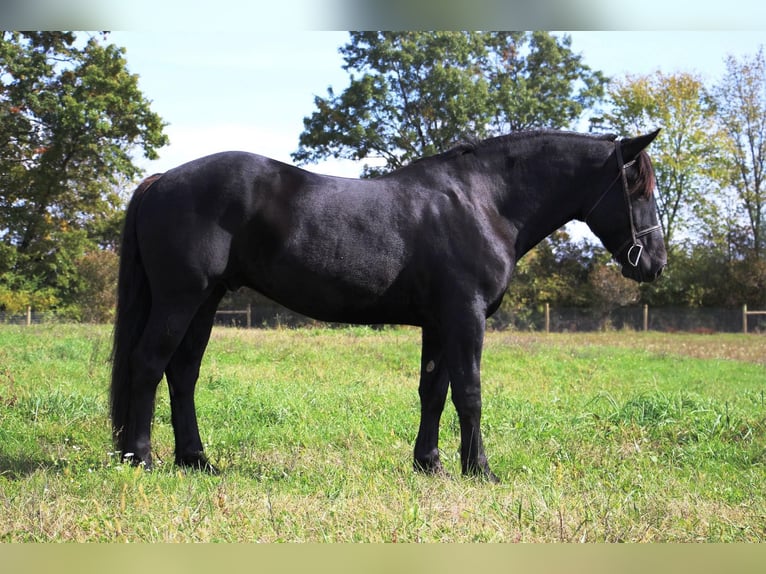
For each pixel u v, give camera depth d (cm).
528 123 4003
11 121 2905
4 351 1270
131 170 3152
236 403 866
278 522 454
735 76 4469
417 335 2022
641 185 614
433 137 3822
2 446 643
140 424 566
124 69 3125
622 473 613
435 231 577
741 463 679
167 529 435
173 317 559
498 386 1128
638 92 4281
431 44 3759
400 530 442
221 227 556
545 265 4172
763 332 3706
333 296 573
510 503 497
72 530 432
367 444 704
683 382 1374
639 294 3928
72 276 3481
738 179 4481
